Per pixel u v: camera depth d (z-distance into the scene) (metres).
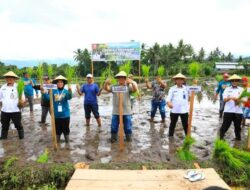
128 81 7.34
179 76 7.55
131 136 7.83
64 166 5.61
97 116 9.44
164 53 66.38
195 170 4.99
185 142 6.28
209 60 96.19
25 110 13.22
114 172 4.96
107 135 8.38
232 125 9.83
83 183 4.53
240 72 56.06
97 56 18.55
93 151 6.77
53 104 7.21
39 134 8.45
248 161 5.82
